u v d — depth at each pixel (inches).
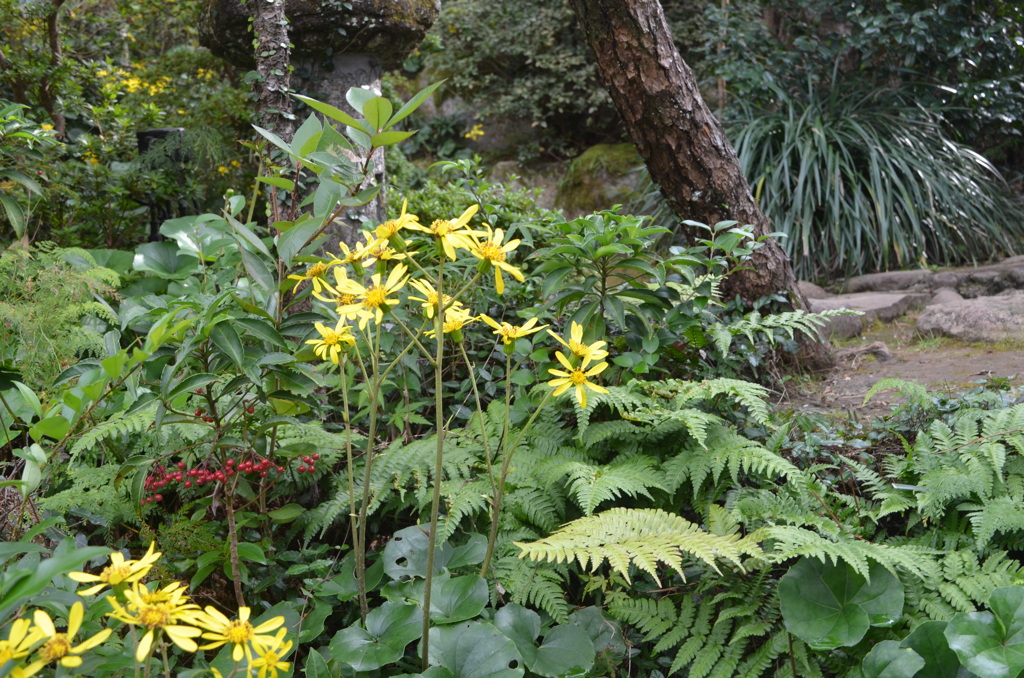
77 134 216.2
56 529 80.4
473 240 67.0
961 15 258.7
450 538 96.6
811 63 266.2
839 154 236.7
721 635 85.9
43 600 60.6
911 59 255.4
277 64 121.6
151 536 84.6
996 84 253.6
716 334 113.4
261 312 78.8
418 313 113.8
